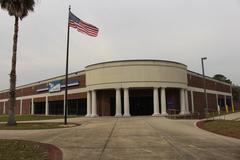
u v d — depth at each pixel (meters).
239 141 13.78
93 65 42.88
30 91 69.38
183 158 9.78
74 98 50.53
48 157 10.24
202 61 38.53
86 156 10.41
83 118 38.44
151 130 19.00
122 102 42.06
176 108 43.78
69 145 13.05
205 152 10.86
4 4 26.28
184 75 43.69
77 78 50.16
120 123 25.77
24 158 10.05
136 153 10.80
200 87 55.41
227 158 9.74
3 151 11.41
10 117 25.92
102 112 43.97
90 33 29.50
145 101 43.25
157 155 10.37
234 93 100.25
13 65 26.62
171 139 14.54
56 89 56.72
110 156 10.33
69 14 27.77
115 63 40.69
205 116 35.44
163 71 40.62
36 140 15.22
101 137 15.67
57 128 22.44
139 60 40.09
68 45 27.30
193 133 17.23
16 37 27.02
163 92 40.22
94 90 42.78
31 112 68.06
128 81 39.88
